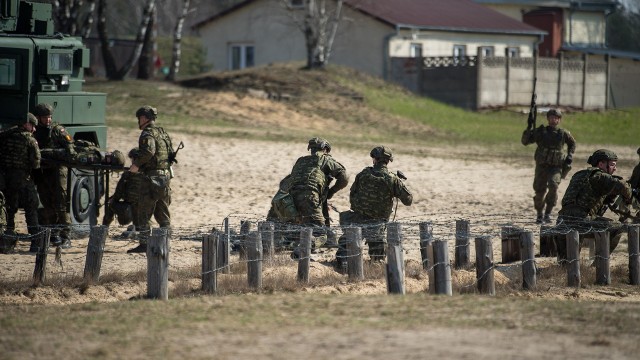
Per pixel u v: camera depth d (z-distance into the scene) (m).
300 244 33.88
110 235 44.16
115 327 25.05
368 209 38.59
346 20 126.94
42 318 26.61
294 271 35.31
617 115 129.88
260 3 134.75
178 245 42.16
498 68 122.06
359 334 23.80
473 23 137.12
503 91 122.81
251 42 136.25
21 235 39.56
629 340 23.48
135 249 40.03
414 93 121.88
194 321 25.69
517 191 66.56
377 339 23.20
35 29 45.09
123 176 41.03
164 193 40.41
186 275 34.16
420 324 25.08
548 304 28.50
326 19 117.88
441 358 21.33
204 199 57.53
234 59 138.25
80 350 22.62
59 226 40.00
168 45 176.62
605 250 37.03
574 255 35.97
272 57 134.50
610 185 39.75
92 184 44.72
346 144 85.81
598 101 135.50
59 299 31.22
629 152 97.25
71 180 42.53
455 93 121.31
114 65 108.38
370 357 21.44
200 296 30.64
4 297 30.91
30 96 41.88
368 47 126.81
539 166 52.59
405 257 41.12
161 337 23.73
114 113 90.00
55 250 39.00
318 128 96.00
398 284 31.17
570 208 40.06
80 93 44.12
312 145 40.91
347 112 103.69
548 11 166.75
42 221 41.50
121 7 194.00
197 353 22.03
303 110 101.75
